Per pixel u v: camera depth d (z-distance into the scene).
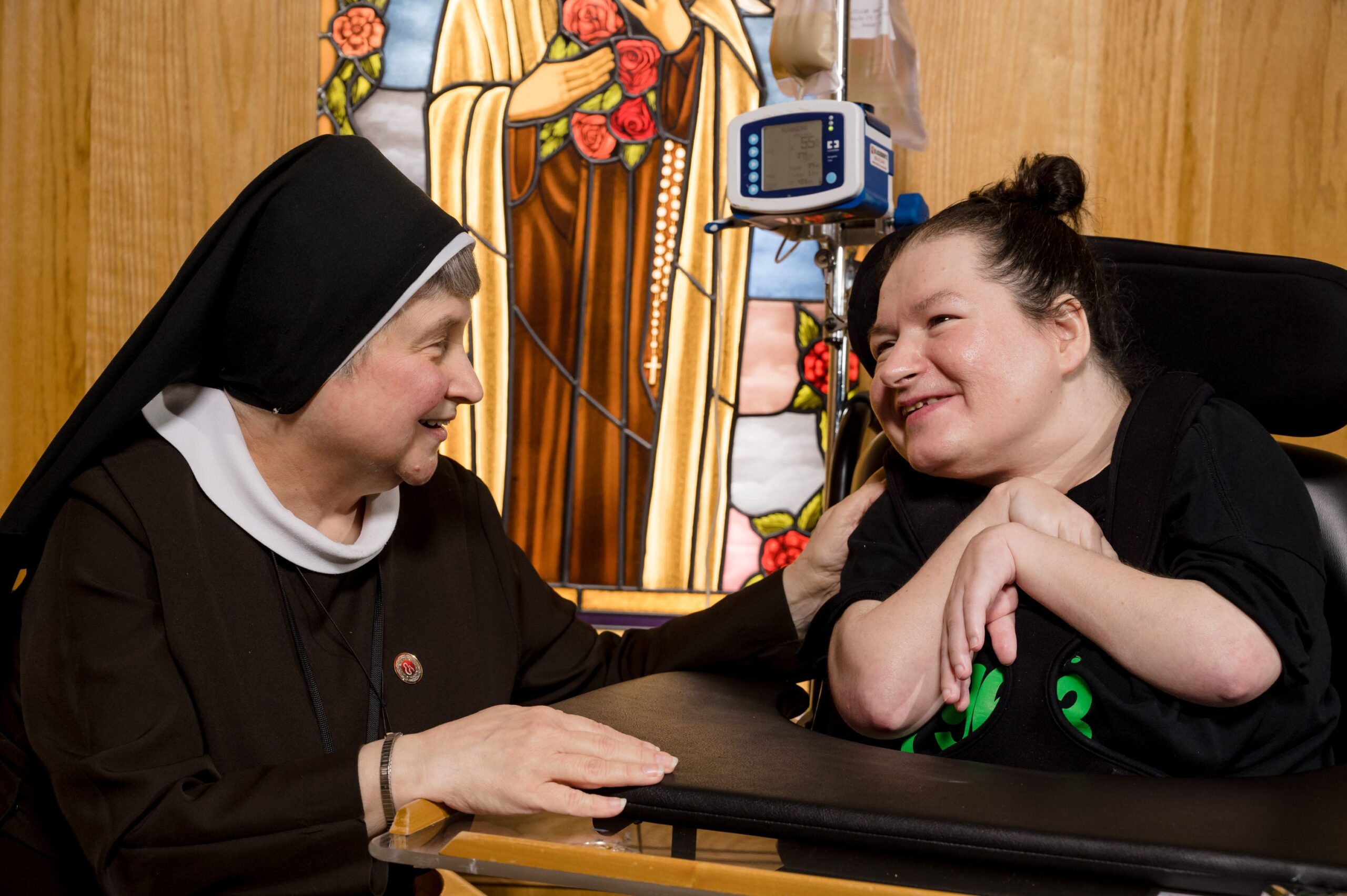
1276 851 0.63
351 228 1.11
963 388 1.07
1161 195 2.71
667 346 3.12
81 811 0.93
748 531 3.09
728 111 3.08
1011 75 2.73
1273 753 0.93
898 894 0.64
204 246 1.10
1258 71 2.64
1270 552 0.94
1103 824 0.68
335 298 1.09
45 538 1.16
